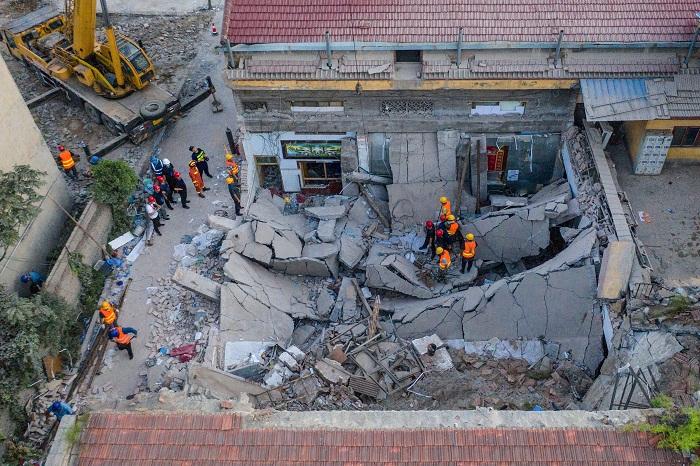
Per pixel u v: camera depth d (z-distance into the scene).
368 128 23.84
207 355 19.31
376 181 24.44
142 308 21.88
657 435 11.05
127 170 23.88
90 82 28.55
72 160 26.44
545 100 22.34
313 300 21.81
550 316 19.03
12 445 17.88
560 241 21.91
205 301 21.48
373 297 21.86
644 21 21.23
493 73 21.38
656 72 20.91
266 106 23.42
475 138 23.38
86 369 20.22
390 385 18.61
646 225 20.19
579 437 11.16
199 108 30.45
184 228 24.62
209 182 26.64
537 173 24.53
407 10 21.95
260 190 25.42
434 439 11.26
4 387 18.00
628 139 22.20
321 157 25.09
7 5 37.81
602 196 20.19
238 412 11.74
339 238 23.02
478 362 18.86
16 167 19.81
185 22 35.91
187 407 11.95
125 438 11.44
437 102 22.84
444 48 21.41
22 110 21.77
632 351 16.95
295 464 11.09
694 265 19.02
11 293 19.33
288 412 11.80
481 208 23.75
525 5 21.75
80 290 22.03
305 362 19.25
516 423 11.40
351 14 22.02
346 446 11.25
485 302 19.70
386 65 21.67
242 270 21.55
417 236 23.16
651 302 17.62
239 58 22.22
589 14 21.47
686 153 21.73
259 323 20.41
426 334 19.88
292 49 21.77
